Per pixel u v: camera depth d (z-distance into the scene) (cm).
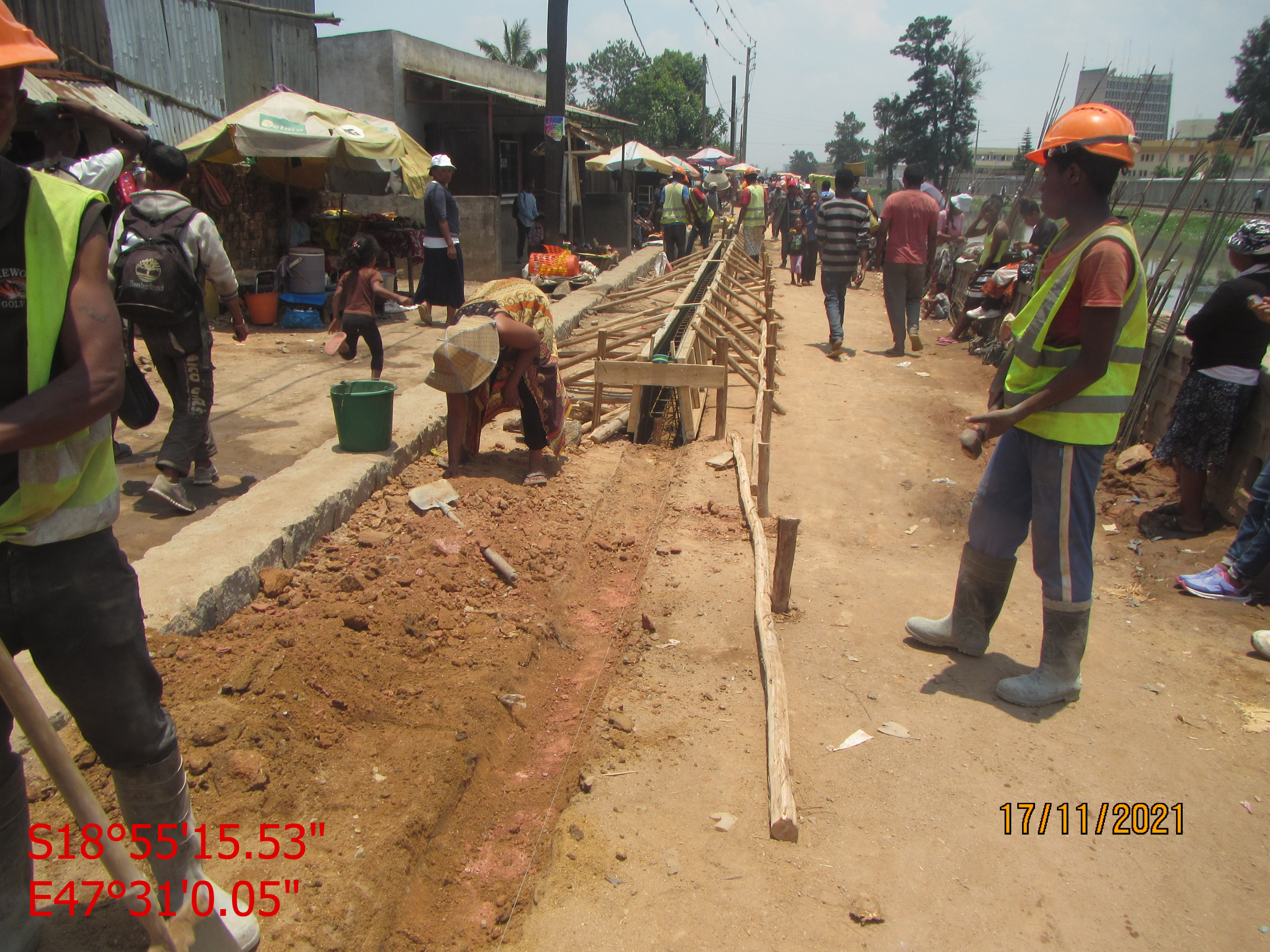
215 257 455
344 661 354
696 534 537
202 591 354
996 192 2002
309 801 289
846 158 13800
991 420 348
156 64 1050
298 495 466
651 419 720
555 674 405
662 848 285
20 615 183
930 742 344
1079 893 273
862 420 803
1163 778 328
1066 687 370
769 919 257
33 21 891
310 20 1269
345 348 738
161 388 736
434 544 464
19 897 214
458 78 1956
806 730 350
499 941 255
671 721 355
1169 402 639
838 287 1050
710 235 2211
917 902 266
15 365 171
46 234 170
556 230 1399
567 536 518
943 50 6800
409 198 1692
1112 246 321
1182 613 466
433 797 298
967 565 399
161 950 190
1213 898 273
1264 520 464
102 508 188
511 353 567
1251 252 504
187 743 288
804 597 471
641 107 6169
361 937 243
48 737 167
